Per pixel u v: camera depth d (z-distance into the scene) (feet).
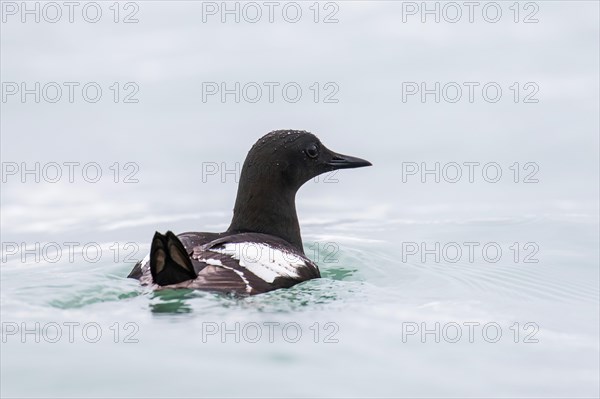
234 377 31.27
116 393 29.94
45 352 32.89
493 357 34.40
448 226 56.70
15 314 36.35
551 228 55.42
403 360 33.37
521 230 55.16
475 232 55.36
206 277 37.83
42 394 29.86
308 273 41.70
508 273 46.75
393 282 44.24
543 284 44.80
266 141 45.03
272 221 44.39
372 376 31.94
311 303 38.37
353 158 46.83
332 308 38.19
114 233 54.65
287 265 40.70
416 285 43.80
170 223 56.54
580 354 35.01
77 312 36.45
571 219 57.16
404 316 37.99
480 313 39.45
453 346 34.86
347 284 41.93
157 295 37.09
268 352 33.35
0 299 38.17
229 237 40.73
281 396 30.14
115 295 38.58
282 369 32.09
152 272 37.32
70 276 42.86
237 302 36.94
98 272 44.75
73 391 30.07
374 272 46.24
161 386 30.45
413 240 53.78
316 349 33.71
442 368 32.94
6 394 29.81
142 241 53.11
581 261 49.29
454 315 38.68
